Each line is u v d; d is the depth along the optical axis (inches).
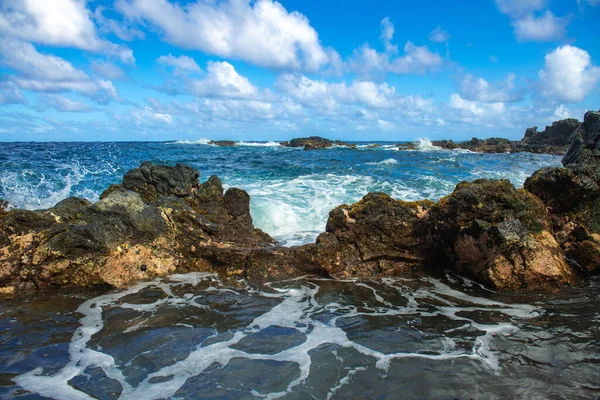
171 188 399.2
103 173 765.3
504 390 165.9
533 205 318.7
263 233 390.0
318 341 209.8
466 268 301.0
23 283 283.9
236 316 240.5
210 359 192.5
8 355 194.1
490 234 278.1
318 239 323.6
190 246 324.2
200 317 238.8
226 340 211.0
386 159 1306.6
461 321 231.3
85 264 285.1
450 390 166.2
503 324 226.5
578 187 329.1
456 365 184.9
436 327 224.2
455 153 1886.1
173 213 333.7
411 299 265.9
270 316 240.7
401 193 592.1
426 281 300.0
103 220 305.7
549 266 271.9
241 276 306.8
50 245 286.2
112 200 320.5
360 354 196.2
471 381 172.2
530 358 190.2
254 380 175.3
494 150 2108.8
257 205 485.4
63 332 218.5
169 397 163.6
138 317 238.2
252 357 194.1
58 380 174.7
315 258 309.9
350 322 232.2
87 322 231.1
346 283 297.7
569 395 162.4
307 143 2225.6
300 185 639.1
